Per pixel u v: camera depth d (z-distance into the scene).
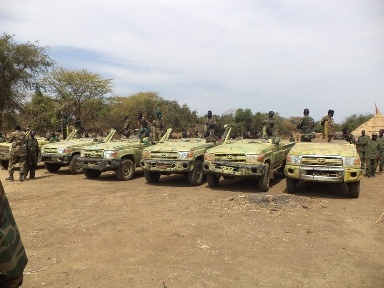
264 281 3.99
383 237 5.56
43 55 31.91
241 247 5.05
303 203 7.59
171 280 4.01
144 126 13.36
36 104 32.66
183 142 11.27
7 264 1.47
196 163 10.32
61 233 5.71
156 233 5.68
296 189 9.40
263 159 9.16
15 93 31.41
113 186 10.25
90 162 11.33
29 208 7.44
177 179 11.71
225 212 6.95
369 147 12.45
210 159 9.49
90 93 35.03
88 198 8.43
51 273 4.22
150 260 4.59
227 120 29.70
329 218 6.58
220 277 4.09
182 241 5.30
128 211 7.13
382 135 13.98
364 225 6.20
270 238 5.43
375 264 4.50
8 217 1.49
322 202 7.87
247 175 9.02
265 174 9.14
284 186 10.26
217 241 5.29
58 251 4.93
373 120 22.02
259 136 12.89
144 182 11.09
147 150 10.41
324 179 8.30
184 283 3.93
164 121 29.08
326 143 9.83
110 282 3.97
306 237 5.48
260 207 7.21
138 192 9.22
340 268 4.36
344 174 8.15
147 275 4.14
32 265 4.45
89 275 4.16
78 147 13.20
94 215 6.83
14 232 1.50
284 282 3.97
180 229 5.88
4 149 14.01
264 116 31.12
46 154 13.01
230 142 11.53
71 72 34.44
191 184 10.30
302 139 11.99
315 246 5.11
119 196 8.66
